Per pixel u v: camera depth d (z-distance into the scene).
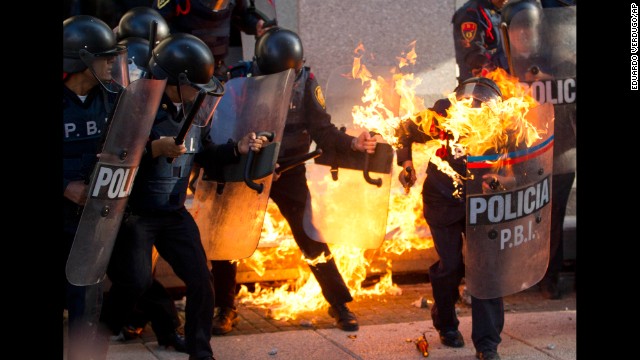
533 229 3.98
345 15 6.25
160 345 4.34
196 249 3.72
